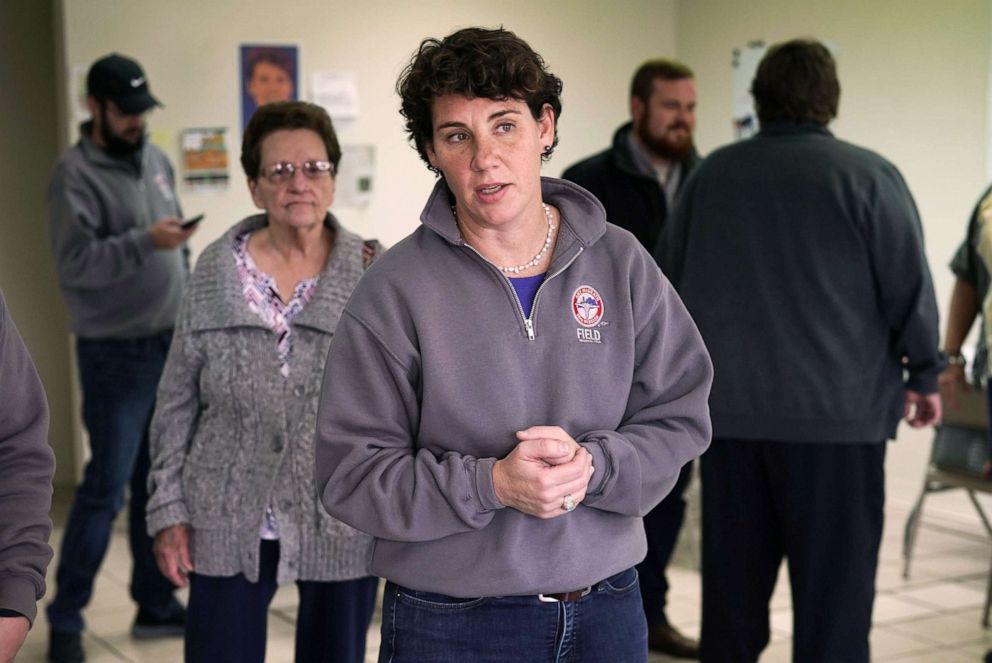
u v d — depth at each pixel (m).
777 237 2.90
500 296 1.73
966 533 5.48
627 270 1.79
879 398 2.91
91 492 3.83
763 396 2.91
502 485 1.63
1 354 1.57
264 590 2.42
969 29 5.55
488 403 1.70
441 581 1.71
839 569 2.90
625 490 1.71
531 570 1.69
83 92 5.82
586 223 1.78
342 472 1.73
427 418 1.72
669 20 7.34
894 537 5.43
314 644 2.49
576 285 1.76
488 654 1.73
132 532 4.01
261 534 2.37
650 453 1.75
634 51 7.25
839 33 6.22
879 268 2.85
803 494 2.90
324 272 2.46
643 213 4.23
